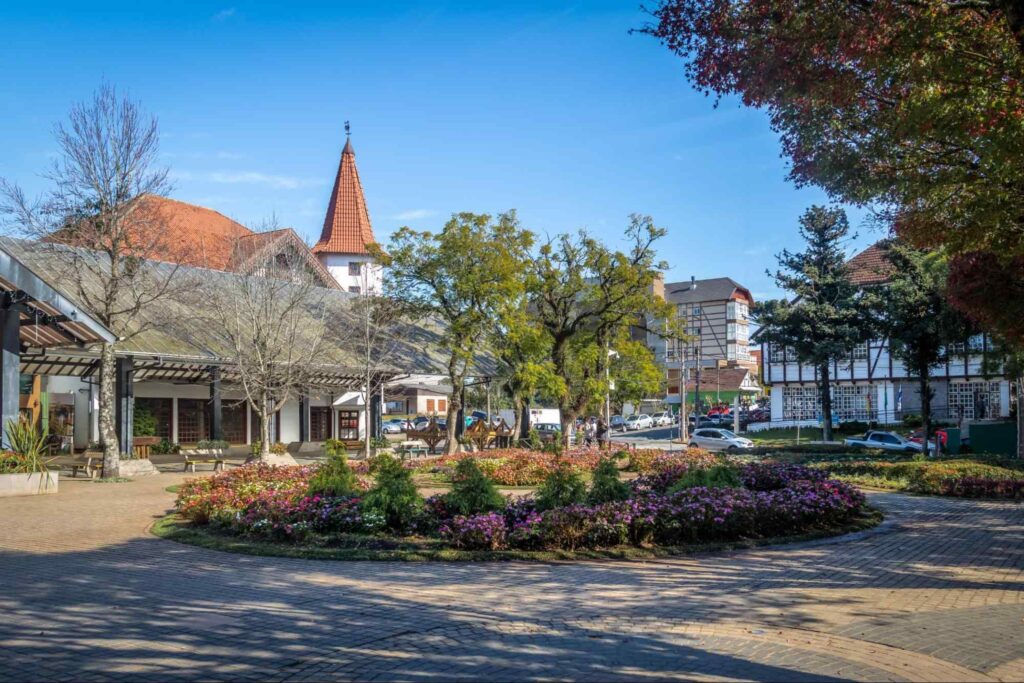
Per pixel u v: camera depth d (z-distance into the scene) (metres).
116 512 15.15
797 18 9.14
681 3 9.82
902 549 11.50
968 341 33.81
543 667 5.96
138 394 32.72
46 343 23.92
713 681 5.63
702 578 9.38
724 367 85.62
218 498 13.14
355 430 42.47
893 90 9.30
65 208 22.34
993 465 25.12
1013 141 8.54
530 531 10.82
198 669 5.86
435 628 7.09
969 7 8.74
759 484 15.72
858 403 51.72
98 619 7.30
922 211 11.42
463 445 34.31
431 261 32.25
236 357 26.98
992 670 5.93
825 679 5.70
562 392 33.50
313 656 6.22
